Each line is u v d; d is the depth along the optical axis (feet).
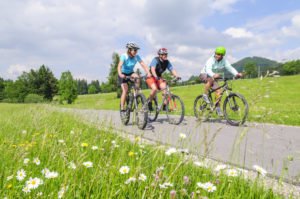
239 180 7.09
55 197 6.01
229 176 7.21
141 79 21.81
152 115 25.43
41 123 16.43
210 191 6.03
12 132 16.31
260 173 6.94
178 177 7.18
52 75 310.04
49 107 30.76
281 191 7.32
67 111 29.68
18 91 305.73
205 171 7.59
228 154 12.58
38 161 8.32
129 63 23.43
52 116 24.02
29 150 10.00
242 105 20.74
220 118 23.31
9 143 11.47
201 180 7.14
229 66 23.77
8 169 7.57
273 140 16.07
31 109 25.17
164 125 22.77
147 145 11.55
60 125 16.90
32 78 303.89
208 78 24.08
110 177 6.72
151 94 23.71
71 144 10.88
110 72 205.77
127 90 22.74
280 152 13.11
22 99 302.86
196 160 8.25
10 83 322.34
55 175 6.64
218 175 7.20
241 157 12.07
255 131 18.88
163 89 23.98
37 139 12.71
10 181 6.97
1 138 14.64
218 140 16.14
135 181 6.67
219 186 6.66
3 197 6.10
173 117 23.48
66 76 230.27
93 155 9.64
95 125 16.33
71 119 21.94
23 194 6.39
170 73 24.29
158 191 6.03
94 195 6.16
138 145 11.22
